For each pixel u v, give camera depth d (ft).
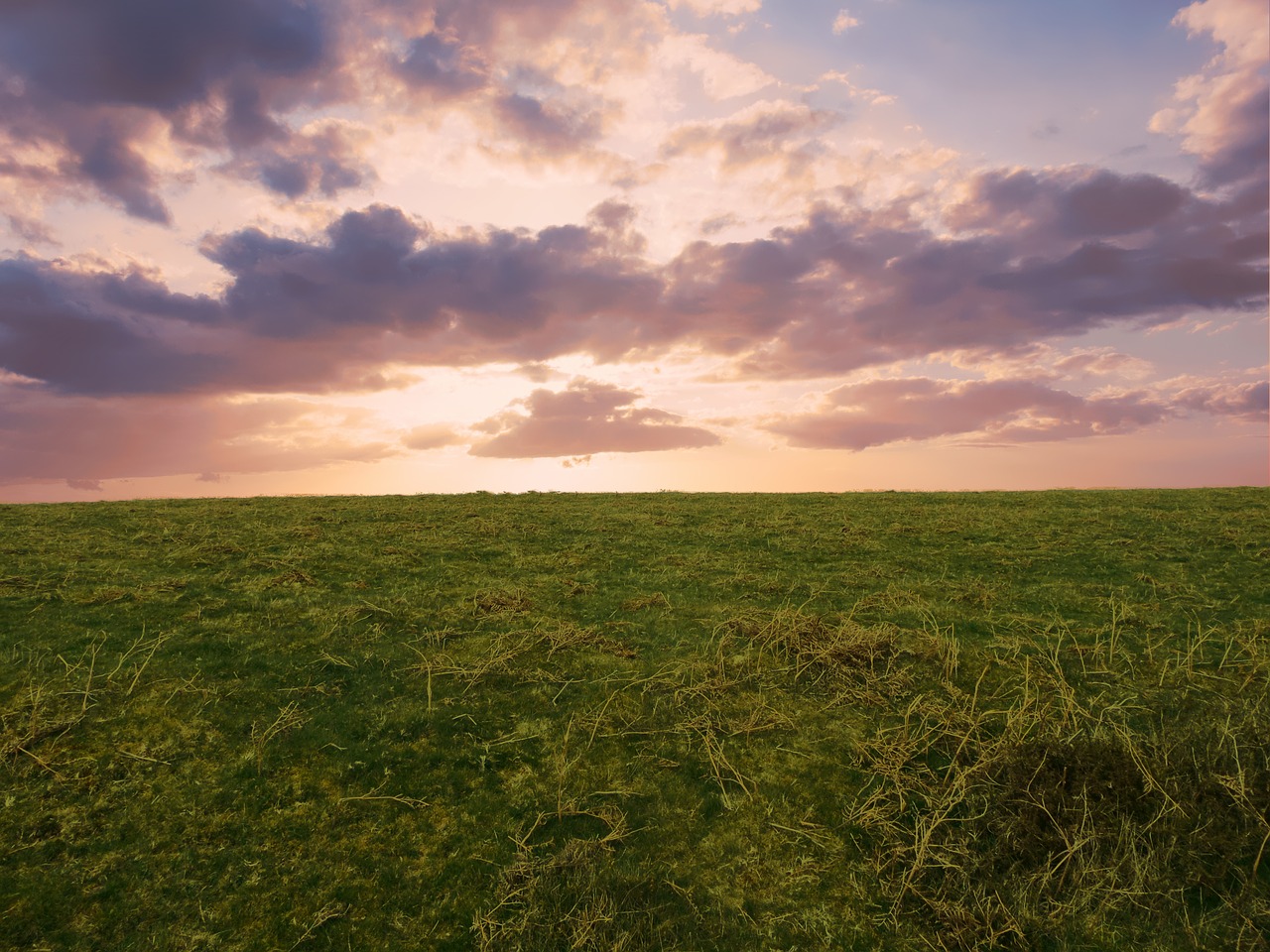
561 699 21.38
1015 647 24.21
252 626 25.63
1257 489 57.72
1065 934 13.53
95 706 19.60
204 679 21.39
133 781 17.01
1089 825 15.25
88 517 44.32
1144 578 31.76
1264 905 13.58
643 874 15.05
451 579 32.73
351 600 28.84
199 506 50.70
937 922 13.99
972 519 45.83
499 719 20.20
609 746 19.21
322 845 15.56
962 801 16.74
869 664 23.27
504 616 27.63
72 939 13.16
